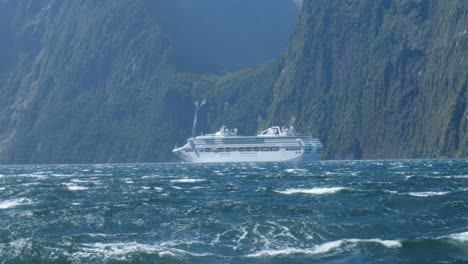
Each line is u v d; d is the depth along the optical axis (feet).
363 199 366.22
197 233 258.57
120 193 468.34
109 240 248.32
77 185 600.39
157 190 501.97
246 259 217.56
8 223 291.79
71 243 240.32
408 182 536.01
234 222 277.44
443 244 231.09
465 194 390.83
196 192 469.98
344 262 210.18
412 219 281.95
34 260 219.20
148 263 214.28
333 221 278.26
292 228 261.24
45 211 326.03
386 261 210.18
